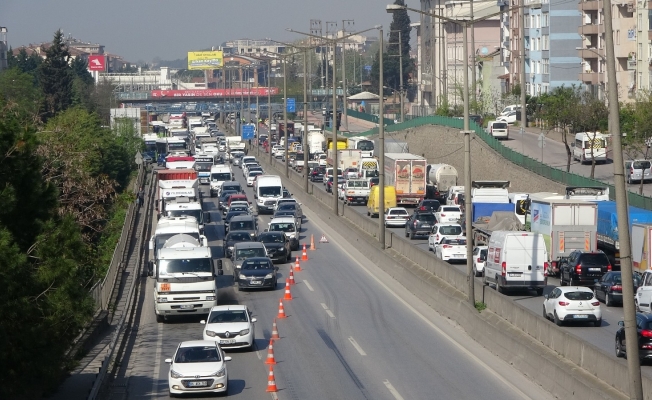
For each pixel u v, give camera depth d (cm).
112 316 6291
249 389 4391
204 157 17762
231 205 11438
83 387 4297
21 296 3384
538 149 14562
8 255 3322
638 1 14375
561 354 4472
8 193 3534
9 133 3744
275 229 9469
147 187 15388
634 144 11950
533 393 4159
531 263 6706
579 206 7606
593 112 13038
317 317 6172
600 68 15912
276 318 6156
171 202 9775
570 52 18562
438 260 7000
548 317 5762
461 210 10188
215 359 4309
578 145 13175
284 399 4184
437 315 6172
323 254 9156
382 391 4275
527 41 19775
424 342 5350
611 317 5931
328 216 11494
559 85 18575
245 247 7738
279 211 10931
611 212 7581
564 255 7631
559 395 4022
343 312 6325
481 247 7769
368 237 9400
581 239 7612
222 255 9262
